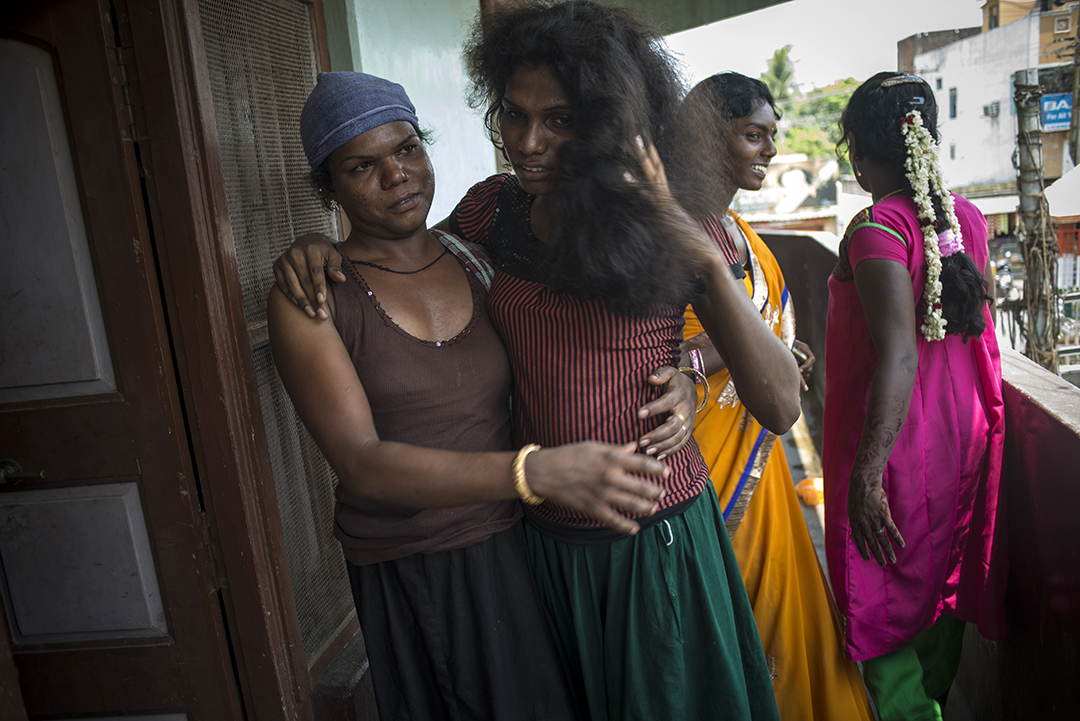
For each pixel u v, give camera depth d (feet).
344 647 6.90
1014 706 6.64
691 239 4.09
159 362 5.06
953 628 6.85
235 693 5.62
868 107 6.19
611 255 3.99
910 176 5.92
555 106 4.24
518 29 4.26
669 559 4.85
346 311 4.67
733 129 6.31
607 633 5.03
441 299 4.96
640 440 4.64
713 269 4.18
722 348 4.74
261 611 5.44
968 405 6.21
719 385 6.30
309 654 6.37
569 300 4.58
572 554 4.98
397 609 5.12
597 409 4.74
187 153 4.84
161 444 5.17
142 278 4.94
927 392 6.11
